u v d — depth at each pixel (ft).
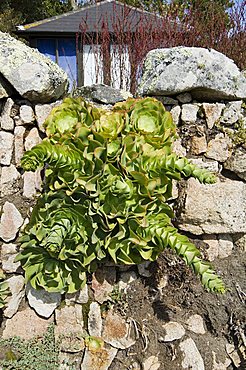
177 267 6.31
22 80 5.89
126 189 5.49
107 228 5.57
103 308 6.20
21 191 6.28
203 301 6.26
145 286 6.31
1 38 6.14
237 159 6.41
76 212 5.58
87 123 5.72
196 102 6.59
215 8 12.88
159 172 5.60
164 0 15.46
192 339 6.09
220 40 11.65
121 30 11.87
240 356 6.02
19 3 42.80
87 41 15.16
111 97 6.57
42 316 6.14
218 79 6.27
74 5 45.09
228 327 6.17
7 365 5.72
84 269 5.96
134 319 6.14
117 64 12.25
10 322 6.11
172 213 5.88
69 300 6.15
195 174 5.49
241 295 6.26
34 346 5.99
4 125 6.21
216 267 6.44
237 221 6.36
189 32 11.73
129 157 5.54
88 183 5.39
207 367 5.96
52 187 5.68
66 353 6.06
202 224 6.35
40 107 6.26
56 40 29.17
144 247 5.79
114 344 6.07
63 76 6.32
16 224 6.21
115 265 6.21
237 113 6.54
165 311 6.23
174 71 6.18
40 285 5.94
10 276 6.20
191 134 6.49
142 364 5.98
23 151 6.27
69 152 5.47
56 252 5.65
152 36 11.78
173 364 5.96
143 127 5.73
